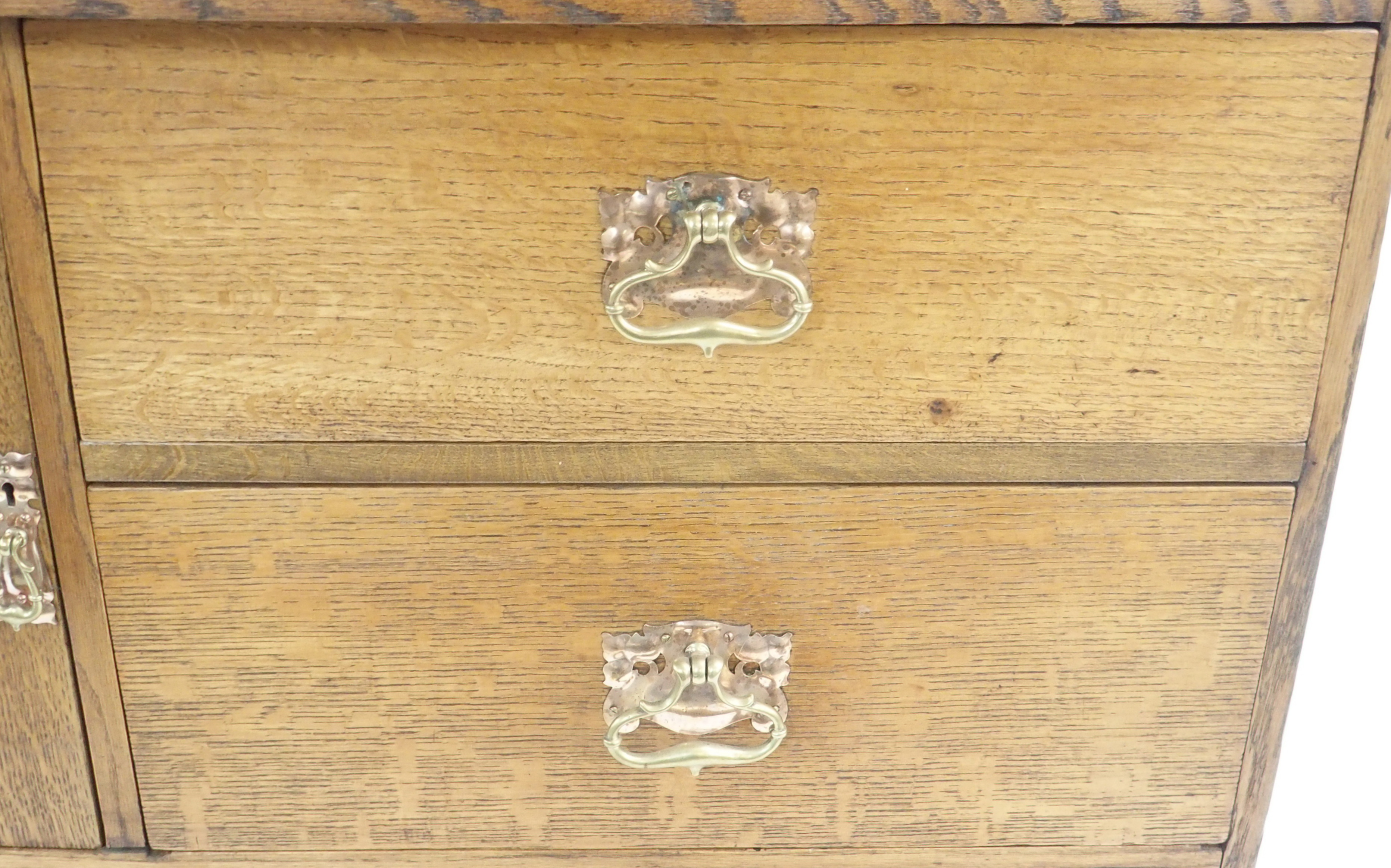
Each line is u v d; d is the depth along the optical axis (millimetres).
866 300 761
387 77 707
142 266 749
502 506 813
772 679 854
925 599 843
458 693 868
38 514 807
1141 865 933
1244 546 829
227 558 824
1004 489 812
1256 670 866
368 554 825
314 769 890
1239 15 690
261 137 720
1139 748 892
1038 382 784
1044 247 749
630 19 681
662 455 803
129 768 886
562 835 916
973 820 916
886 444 801
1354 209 739
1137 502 815
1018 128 720
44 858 914
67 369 772
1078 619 850
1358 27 698
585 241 746
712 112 715
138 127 716
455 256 749
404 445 797
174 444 793
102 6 673
